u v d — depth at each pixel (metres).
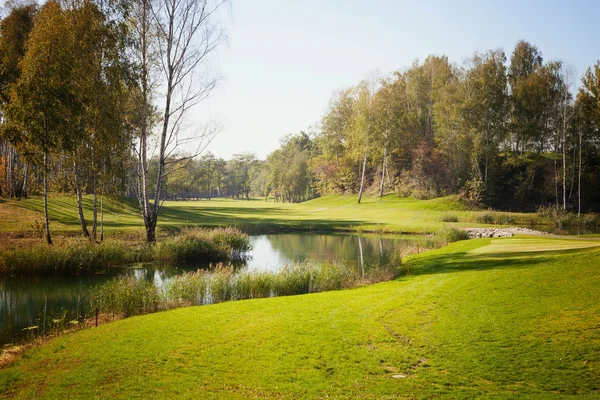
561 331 10.18
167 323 12.52
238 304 14.93
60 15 26.56
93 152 28.94
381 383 8.34
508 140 79.56
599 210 63.09
